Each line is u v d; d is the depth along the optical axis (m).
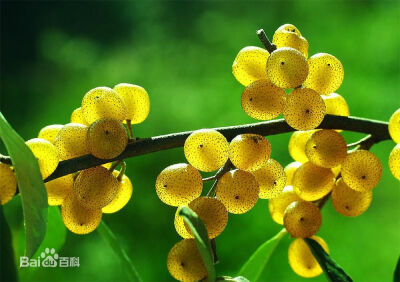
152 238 0.70
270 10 1.15
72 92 1.09
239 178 0.17
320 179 0.19
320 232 0.68
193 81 1.01
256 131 0.18
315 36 1.01
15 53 1.27
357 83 0.88
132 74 1.07
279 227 0.66
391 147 0.74
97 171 0.17
